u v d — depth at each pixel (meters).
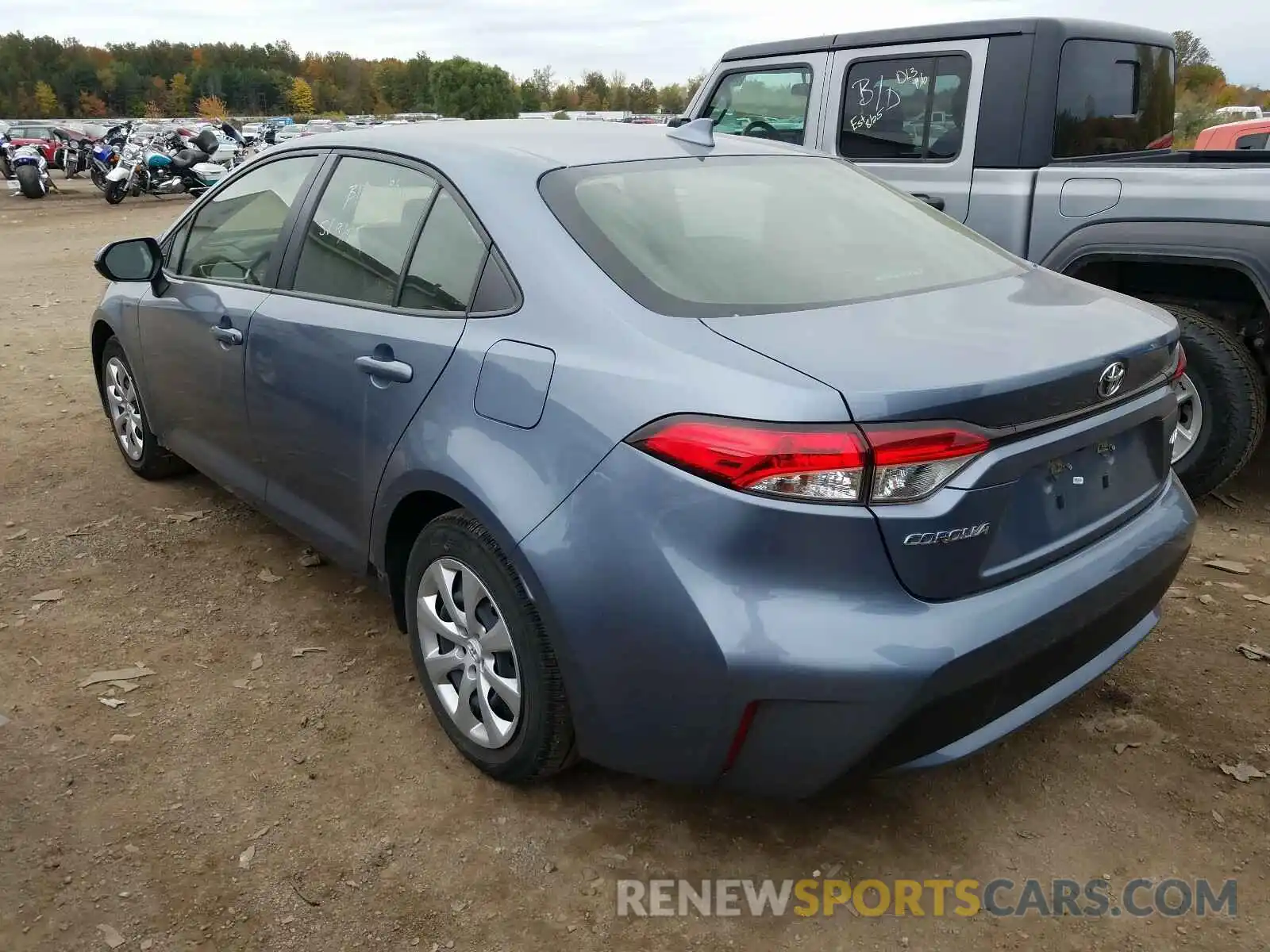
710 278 2.46
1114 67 5.05
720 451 2.01
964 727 2.16
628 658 2.18
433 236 2.84
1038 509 2.23
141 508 4.53
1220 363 4.10
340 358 2.99
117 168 18.41
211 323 3.65
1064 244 4.50
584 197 2.65
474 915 2.30
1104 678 3.17
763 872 2.43
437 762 2.82
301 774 2.76
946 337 2.23
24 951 2.18
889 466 1.96
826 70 5.51
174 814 2.60
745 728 2.09
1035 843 2.51
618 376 2.21
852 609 2.01
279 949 2.21
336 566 3.99
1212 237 4.03
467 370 2.55
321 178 3.37
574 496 2.24
